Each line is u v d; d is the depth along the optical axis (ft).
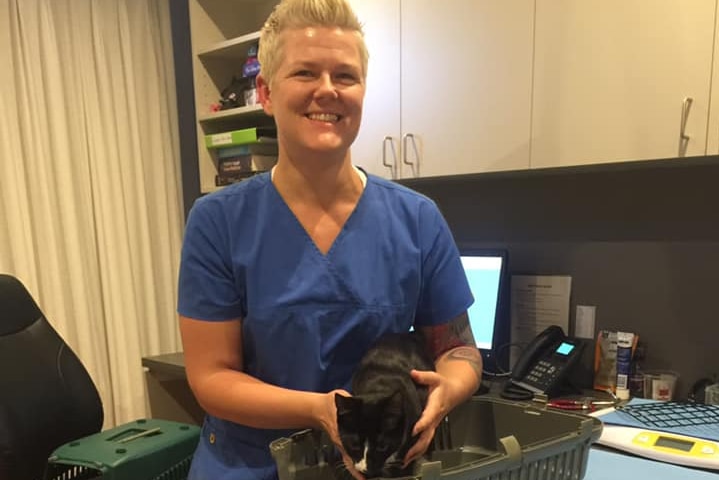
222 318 2.95
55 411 5.39
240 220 2.99
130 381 7.49
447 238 3.28
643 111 3.92
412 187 6.54
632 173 4.99
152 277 7.75
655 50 3.82
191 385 2.96
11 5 6.42
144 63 7.64
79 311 7.02
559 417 2.93
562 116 4.33
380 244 3.06
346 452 2.66
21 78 6.50
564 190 5.44
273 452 2.48
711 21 3.57
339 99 2.68
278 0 7.48
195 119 7.99
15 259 6.51
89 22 7.07
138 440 5.24
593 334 5.32
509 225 5.88
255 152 6.98
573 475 2.70
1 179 6.47
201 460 3.20
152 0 7.70
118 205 7.36
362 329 3.01
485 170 4.86
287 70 2.67
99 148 7.16
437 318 3.30
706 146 3.67
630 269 5.08
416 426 2.64
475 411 3.26
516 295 5.78
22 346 5.35
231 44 6.91
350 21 2.71
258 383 2.82
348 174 3.04
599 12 4.06
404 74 5.33
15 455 4.94
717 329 4.65
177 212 8.17
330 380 3.05
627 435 3.78
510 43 4.57
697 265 4.72
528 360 5.10
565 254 5.49
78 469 5.34
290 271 2.96
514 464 2.35
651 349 5.01
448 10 4.94
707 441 3.63
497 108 4.72
